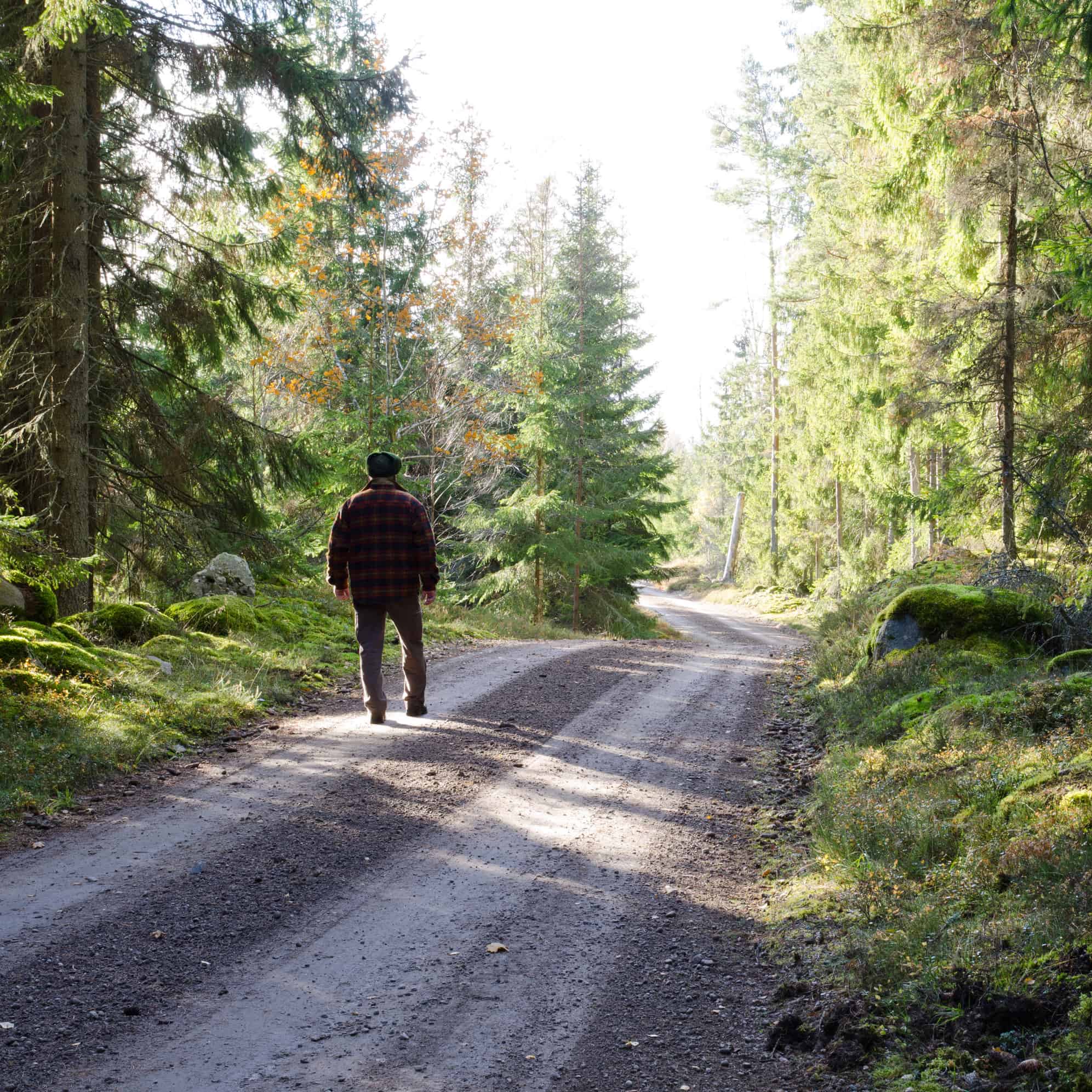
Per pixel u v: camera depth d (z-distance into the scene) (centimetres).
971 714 668
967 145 1254
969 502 1427
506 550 2438
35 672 731
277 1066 314
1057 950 345
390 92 1303
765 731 838
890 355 1842
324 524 2020
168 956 387
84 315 1057
